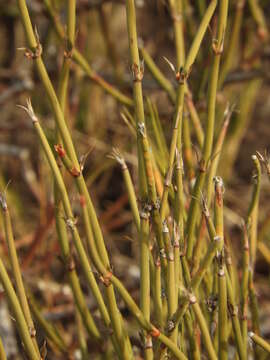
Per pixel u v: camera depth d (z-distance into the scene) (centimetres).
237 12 43
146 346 29
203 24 29
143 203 29
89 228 28
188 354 32
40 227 48
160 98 56
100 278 28
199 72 42
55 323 49
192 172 34
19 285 28
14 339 50
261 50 51
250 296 32
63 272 60
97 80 40
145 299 28
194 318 31
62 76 31
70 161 28
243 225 31
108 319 30
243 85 68
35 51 28
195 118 35
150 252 30
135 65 28
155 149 34
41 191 57
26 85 61
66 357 37
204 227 31
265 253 40
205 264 27
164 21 66
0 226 49
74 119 65
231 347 43
